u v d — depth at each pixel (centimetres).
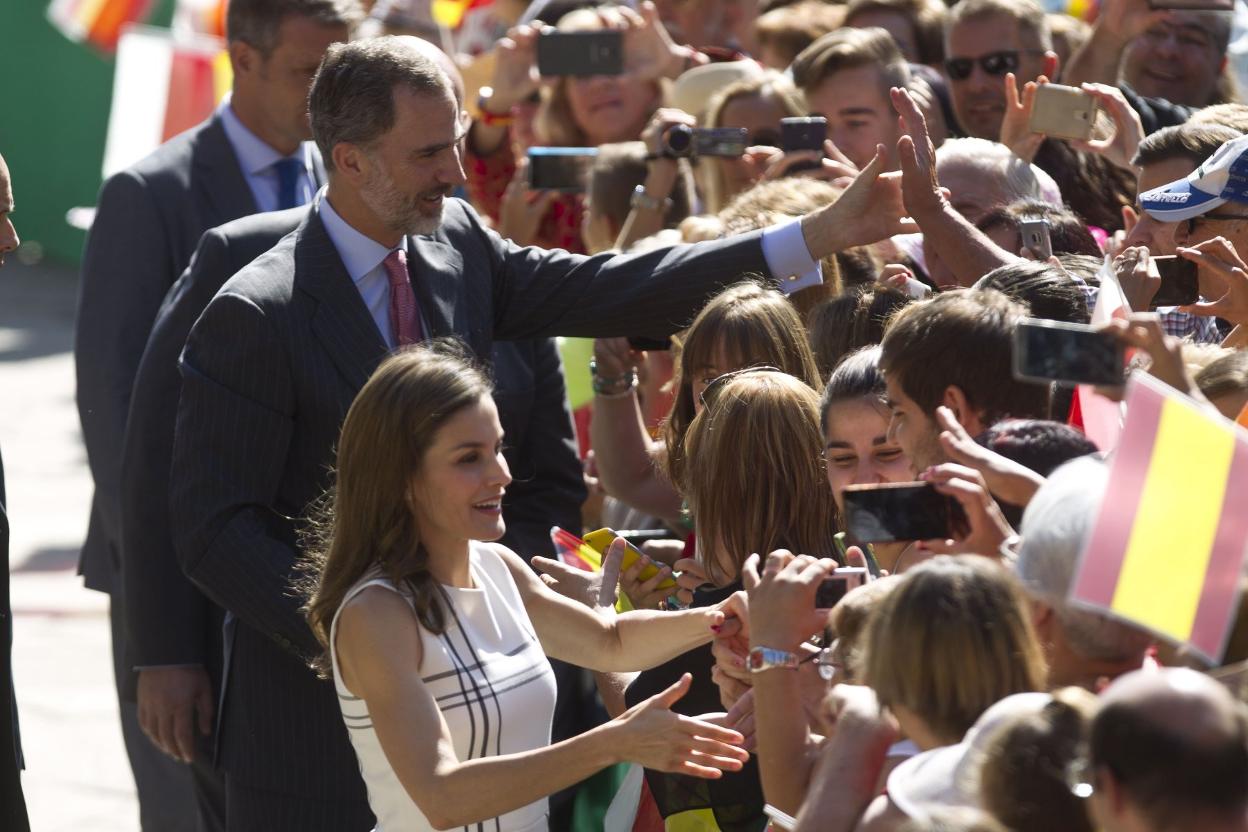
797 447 1093
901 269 1365
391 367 1006
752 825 1076
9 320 5709
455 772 926
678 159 1850
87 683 2530
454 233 1366
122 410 1623
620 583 1271
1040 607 750
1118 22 1895
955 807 685
